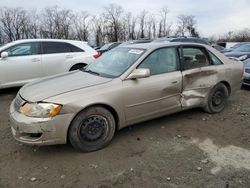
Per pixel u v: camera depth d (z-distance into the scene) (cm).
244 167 325
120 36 5641
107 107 370
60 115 331
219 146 381
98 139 367
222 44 3089
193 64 461
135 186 291
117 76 388
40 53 721
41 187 292
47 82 396
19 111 344
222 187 286
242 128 446
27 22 5381
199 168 322
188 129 441
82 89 354
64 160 346
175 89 431
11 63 676
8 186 294
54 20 5450
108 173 315
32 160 348
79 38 5534
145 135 418
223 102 518
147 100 402
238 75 530
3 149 378
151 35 5756
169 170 320
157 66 421
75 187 291
